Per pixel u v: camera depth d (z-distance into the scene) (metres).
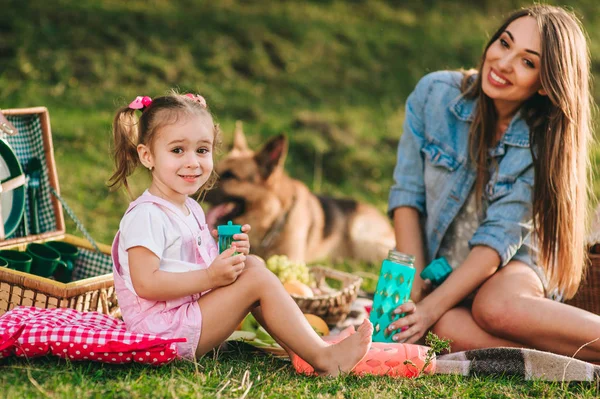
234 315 2.53
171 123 2.55
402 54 9.18
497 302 2.94
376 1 10.26
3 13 7.49
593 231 3.40
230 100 7.43
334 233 5.20
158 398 2.15
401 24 9.84
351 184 6.62
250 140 6.75
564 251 3.14
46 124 3.33
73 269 3.37
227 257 2.50
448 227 3.41
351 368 2.56
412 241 3.45
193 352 2.49
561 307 2.86
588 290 3.34
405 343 2.86
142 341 2.35
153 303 2.51
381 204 6.37
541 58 3.08
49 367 2.35
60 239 3.42
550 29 3.09
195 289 2.47
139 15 8.30
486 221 3.22
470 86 3.45
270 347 2.87
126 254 2.52
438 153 3.41
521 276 3.08
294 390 2.37
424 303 3.05
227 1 9.30
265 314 2.54
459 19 10.28
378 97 8.30
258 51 8.39
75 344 2.34
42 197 3.38
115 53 7.50
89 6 8.14
